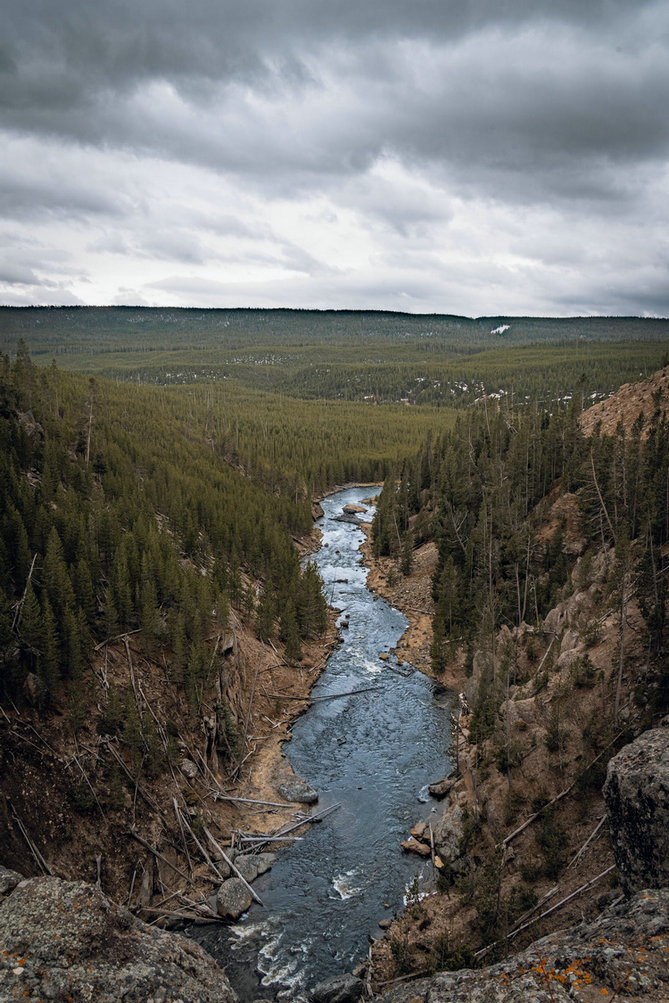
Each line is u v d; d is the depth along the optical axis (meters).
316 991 29.73
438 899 34.78
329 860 39.72
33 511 56.66
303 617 72.94
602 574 51.47
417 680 64.88
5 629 38.03
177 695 48.12
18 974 18.81
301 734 54.75
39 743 36.97
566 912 27.83
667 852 21.03
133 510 71.38
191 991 20.70
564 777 35.72
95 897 22.09
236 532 86.62
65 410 111.31
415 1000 19.28
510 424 109.31
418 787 46.91
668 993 15.20
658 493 53.81
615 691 37.91
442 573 76.44
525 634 55.31
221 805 44.00
